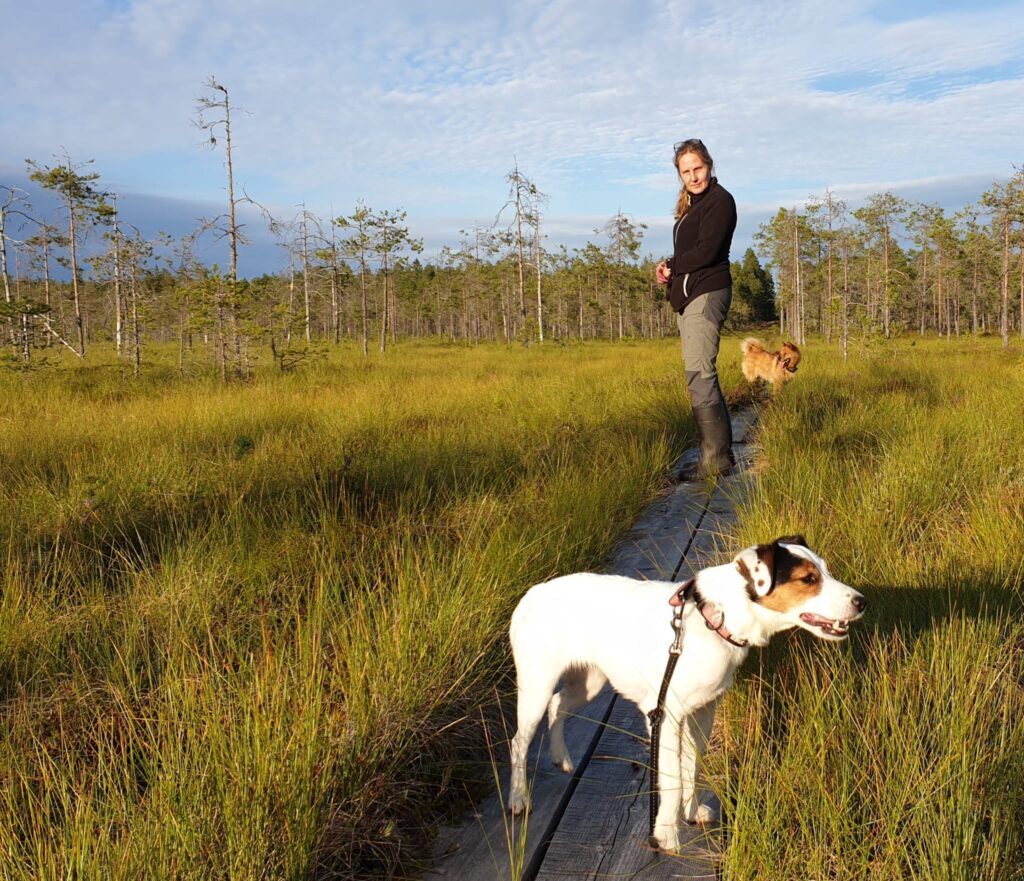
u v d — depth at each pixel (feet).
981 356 68.49
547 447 25.35
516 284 194.39
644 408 33.55
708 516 19.99
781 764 8.99
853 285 155.22
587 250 204.74
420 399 40.96
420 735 10.44
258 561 15.75
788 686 10.91
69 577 15.44
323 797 8.76
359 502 19.76
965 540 15.64
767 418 31.09
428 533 16.84
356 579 15.25
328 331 192.75
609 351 104.06
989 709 9.86
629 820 9.34
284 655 11.44
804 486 19.10
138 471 21.65
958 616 12.15
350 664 10.94
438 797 9.81
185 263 70.03
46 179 83.71
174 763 8.77
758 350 48.03
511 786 9.53
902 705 9.93
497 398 37.52
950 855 7.51
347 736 9.77
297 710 9.78
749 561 8.73
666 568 16.61
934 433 24.08
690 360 24.14
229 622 13.39
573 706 10.52
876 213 156.35
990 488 19.25
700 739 9.61
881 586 13.43
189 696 10.05
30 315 65.57
